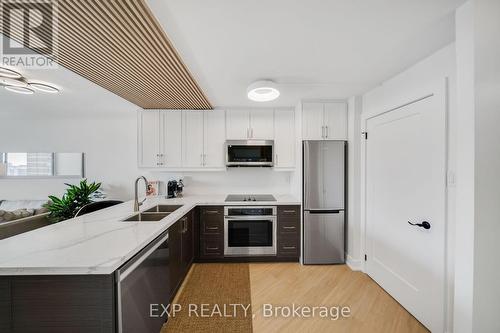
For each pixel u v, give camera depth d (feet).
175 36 4.82
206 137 10.59
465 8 3.90
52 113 11.46
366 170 8.63
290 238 9.77
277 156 10.58
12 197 12.10
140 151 10.49
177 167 10.57
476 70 3.80
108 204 9.18
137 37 4.69
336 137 9.55
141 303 4.45
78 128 12.09
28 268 3.39
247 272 8.88
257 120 10.61
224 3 3.84
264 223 9.75
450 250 5.19
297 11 4.07
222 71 6.64
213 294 7.35
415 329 5.83
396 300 6.98
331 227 9.46
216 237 9.70
